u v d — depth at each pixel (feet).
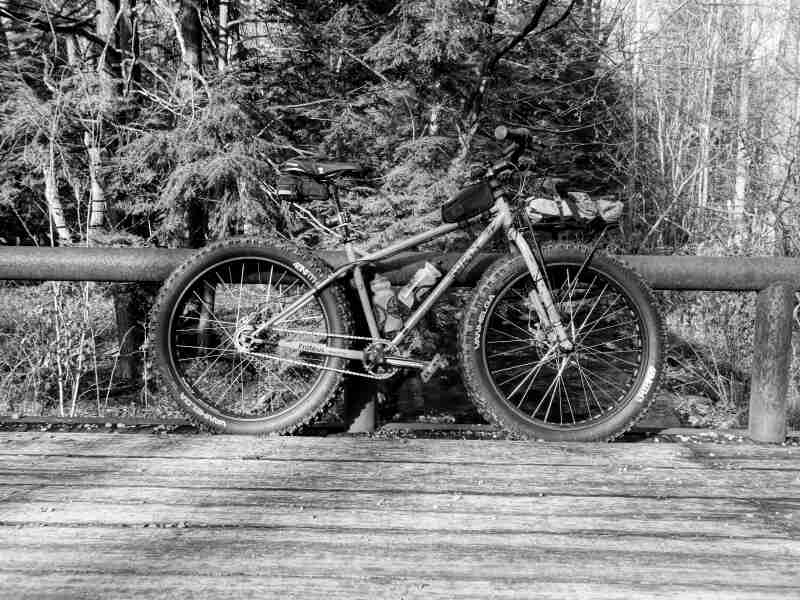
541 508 6.61
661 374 8.55
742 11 24.22
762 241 15.26
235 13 17.69
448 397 14.39
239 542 5.89
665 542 5.98
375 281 8.62
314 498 6.77
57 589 5.16
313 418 8.61
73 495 6.76
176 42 16.83
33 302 12.05
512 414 8.54
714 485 7.20
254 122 14.48
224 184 13.66
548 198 8.59
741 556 5.75
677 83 24.84
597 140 24.85
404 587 5.25
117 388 14.20
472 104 16.67
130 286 14.12
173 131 13.15
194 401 8.62
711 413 12.89
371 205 13.24
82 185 13.98
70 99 12.79
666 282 8.65
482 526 6.23
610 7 25.99
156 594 5.12
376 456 7.90
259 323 8.77
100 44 15.46
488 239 8.61
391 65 15.38
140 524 6.19
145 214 14.49
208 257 8.43
